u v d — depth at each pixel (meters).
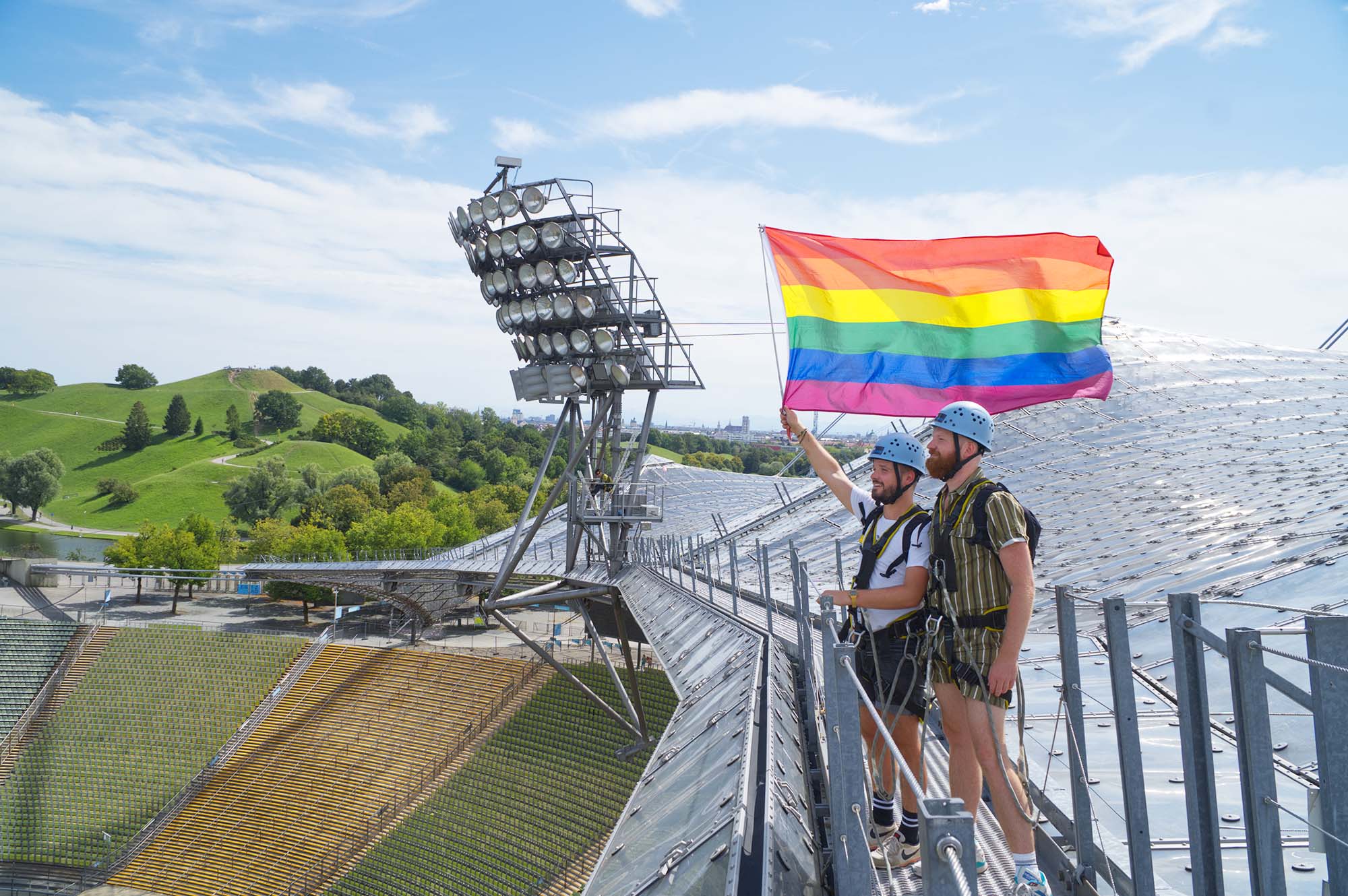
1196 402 40.62
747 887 4.60
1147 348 48.19
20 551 126.81
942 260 9.53
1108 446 36.88
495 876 45.44
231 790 58.50
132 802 58.81
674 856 5.77
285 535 111.69
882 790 6.19
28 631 75.94
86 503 181.62
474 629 79.56
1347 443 33.31
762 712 8.39
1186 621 4.72
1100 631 17.17
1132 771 5.30
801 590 9.33
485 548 74.00
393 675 67.44
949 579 5.59
